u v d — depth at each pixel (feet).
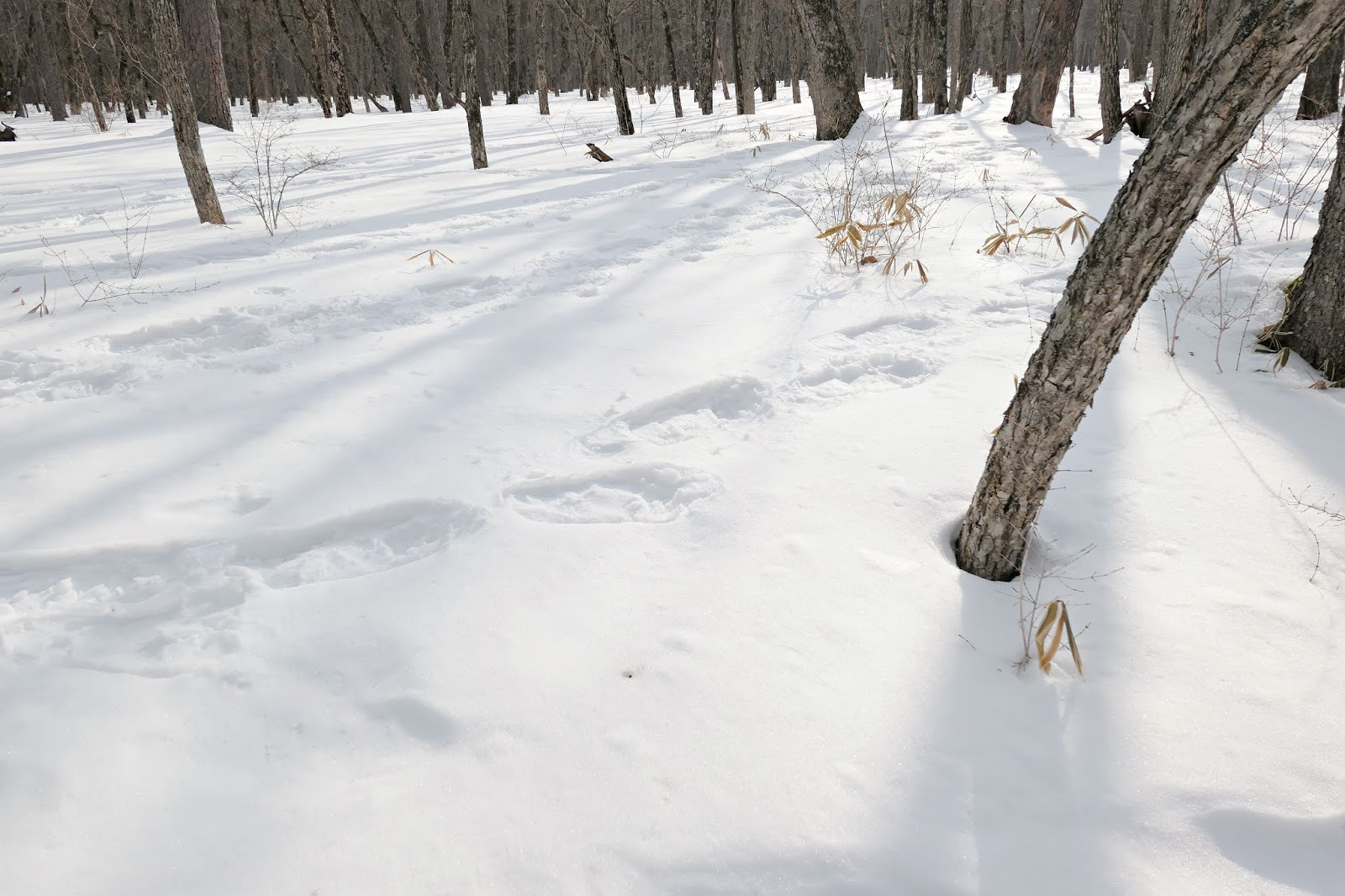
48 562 8.57
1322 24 4.99
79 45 84.02
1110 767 6.13
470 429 11.36
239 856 5.50
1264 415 11.03
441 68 106.52
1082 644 7.34
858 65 84.12
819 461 10.29
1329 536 8.59
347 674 7.04
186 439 11.09
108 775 6.05
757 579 8.14
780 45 128.88
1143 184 5.99
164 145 46.09
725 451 10.68
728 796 5.88
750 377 12.56
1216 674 6.94
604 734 6.40
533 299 16.60
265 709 6.67
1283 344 12.75
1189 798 5.85
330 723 6.54
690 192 27.02
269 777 6.08
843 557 8.43
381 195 28.43
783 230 21.31
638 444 10.92
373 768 6.14
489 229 22.35
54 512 9.35
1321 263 11.97
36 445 10.88
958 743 6.32
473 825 5.69
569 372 13.16
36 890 5.27
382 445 10.91
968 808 5.81
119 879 5.36
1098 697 6.75
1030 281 16.46
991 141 36.06
